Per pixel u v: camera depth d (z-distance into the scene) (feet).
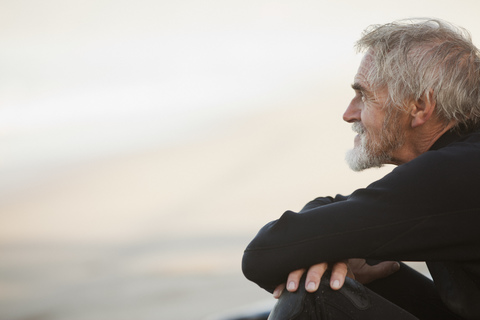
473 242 8.80
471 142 9.30
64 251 50.31
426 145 9.87
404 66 9.55
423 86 9.48
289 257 9.05
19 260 47.62
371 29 10.24
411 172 8.93
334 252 8.91
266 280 9.32
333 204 9.17
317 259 8.98
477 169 8.80
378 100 9.87
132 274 41.57
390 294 11.05
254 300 33.65
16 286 40.52
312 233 8.99
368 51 10.05
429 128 9.77
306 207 10.60
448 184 8.75
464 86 9.50
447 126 9.75
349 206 9.00
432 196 8.75
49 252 50.08
